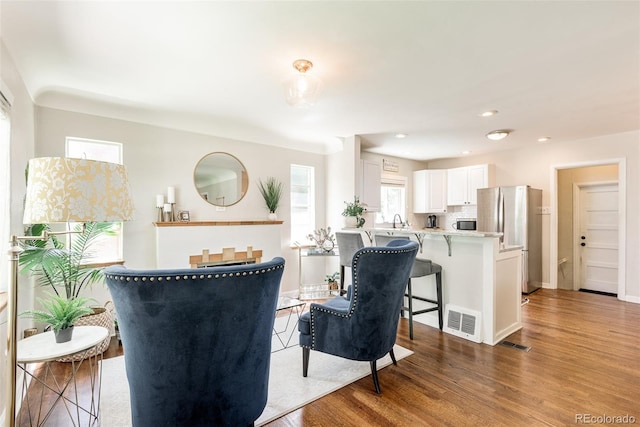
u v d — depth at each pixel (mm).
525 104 3242
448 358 2611
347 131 4336
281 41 2055
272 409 1921
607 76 2580
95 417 1766
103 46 2111
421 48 2145
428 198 6180
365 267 1996
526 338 3039
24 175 2432
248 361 1393
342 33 1962
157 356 1254
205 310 1238
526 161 5316
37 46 2092
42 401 2035
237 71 2496
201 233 3688
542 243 5145
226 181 4109
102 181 1443
